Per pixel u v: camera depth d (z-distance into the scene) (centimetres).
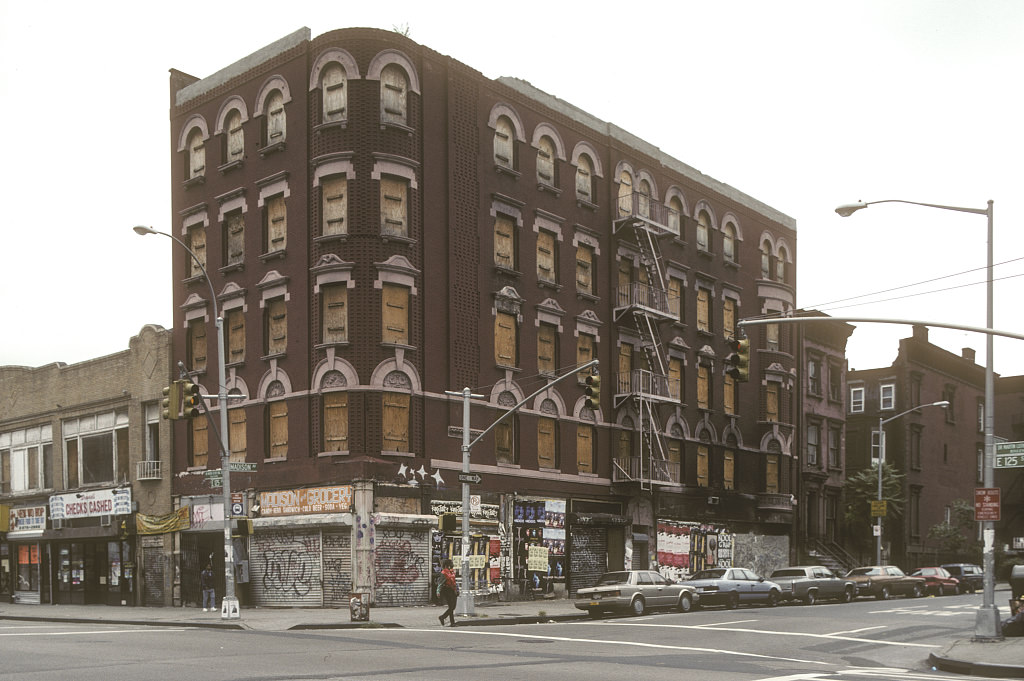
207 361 3769
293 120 3484
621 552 4125
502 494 3606
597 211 4206
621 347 4272
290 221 3462
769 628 2505
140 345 4044
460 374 3491
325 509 3231
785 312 5303
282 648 1881
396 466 3250
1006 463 2122
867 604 3678
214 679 1383
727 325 4972
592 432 4084
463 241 3556
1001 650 1866
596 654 1830
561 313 3944
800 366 5450
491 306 3650
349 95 3350
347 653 1786
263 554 3406
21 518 4541
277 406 3466
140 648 1884
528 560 3684
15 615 3391
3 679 1392
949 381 6919
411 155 3403
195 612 3266
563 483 3884
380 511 3194
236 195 3678
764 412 5122
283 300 3478
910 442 6347
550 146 4025
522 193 3834
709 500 4631
